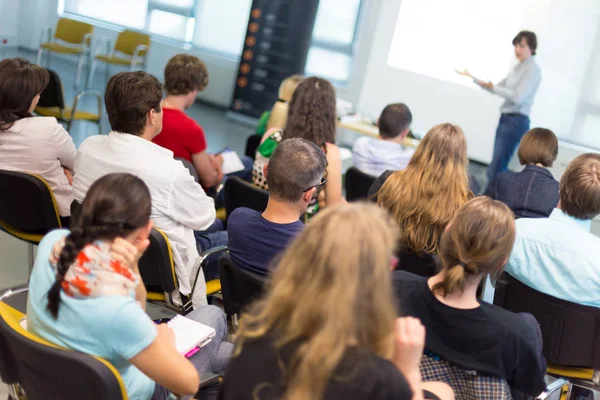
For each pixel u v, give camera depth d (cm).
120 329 151
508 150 609
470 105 703
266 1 777
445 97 715
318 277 113
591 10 616
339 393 111
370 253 112
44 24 977
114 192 154
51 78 503
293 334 115
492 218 162
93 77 897
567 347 230
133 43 816
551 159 329
